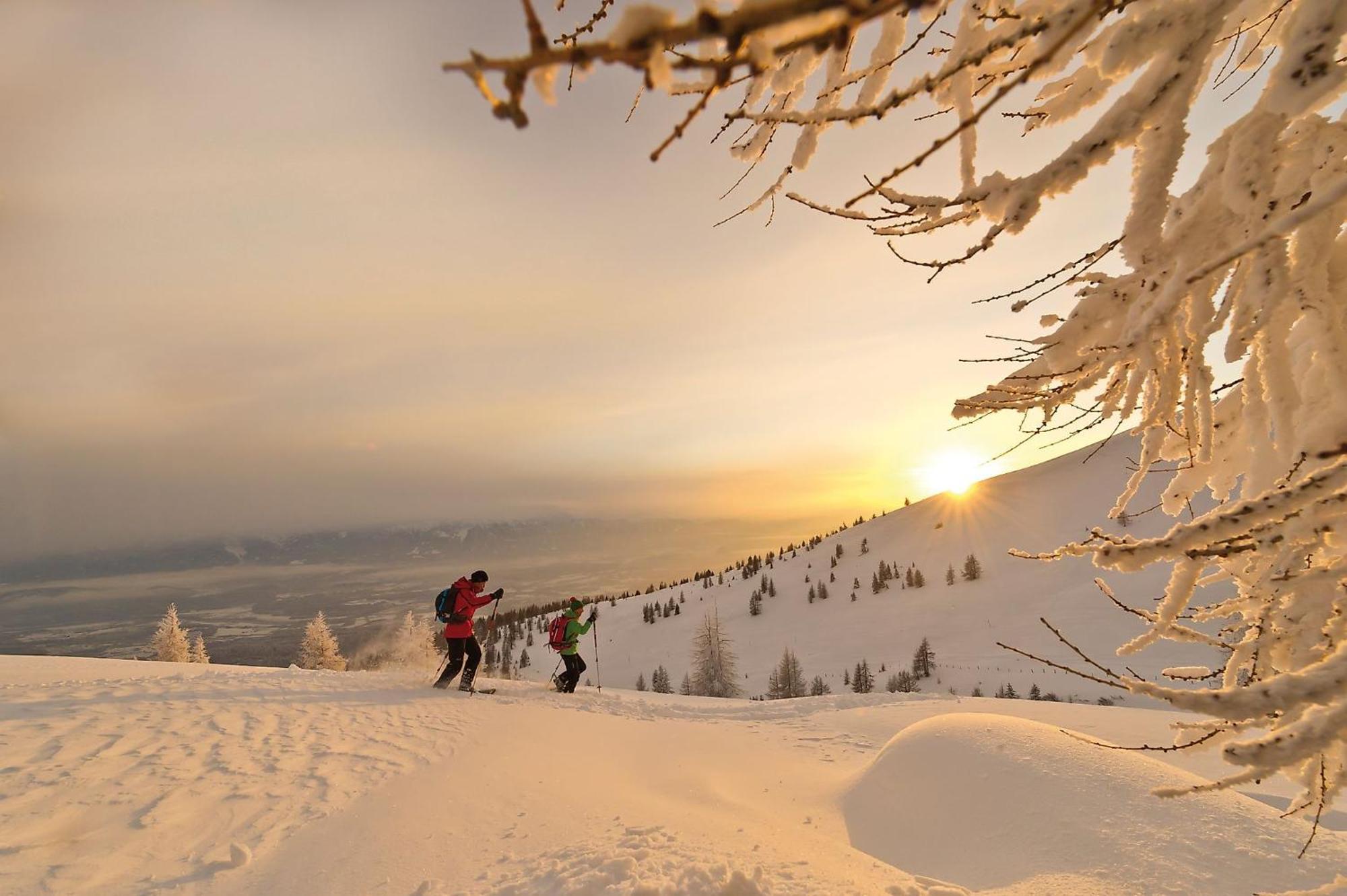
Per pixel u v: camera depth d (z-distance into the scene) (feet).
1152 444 5.76
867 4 1.37
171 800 12.89
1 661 32.81
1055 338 4.85
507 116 1.44
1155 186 4.10
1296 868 9.78
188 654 128.26
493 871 10.34
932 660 271.28
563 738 20.42
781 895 8.54
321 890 9.95
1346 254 4.32
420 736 18.79
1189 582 5.23
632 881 8.77
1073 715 27.84
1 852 10.59
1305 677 3.07
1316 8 3.22
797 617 402.31
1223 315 4.46
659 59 1.43
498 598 29.68
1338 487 3.51
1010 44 2.51
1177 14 3.59
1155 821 11.12
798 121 3.25
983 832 12.15
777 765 19.77
